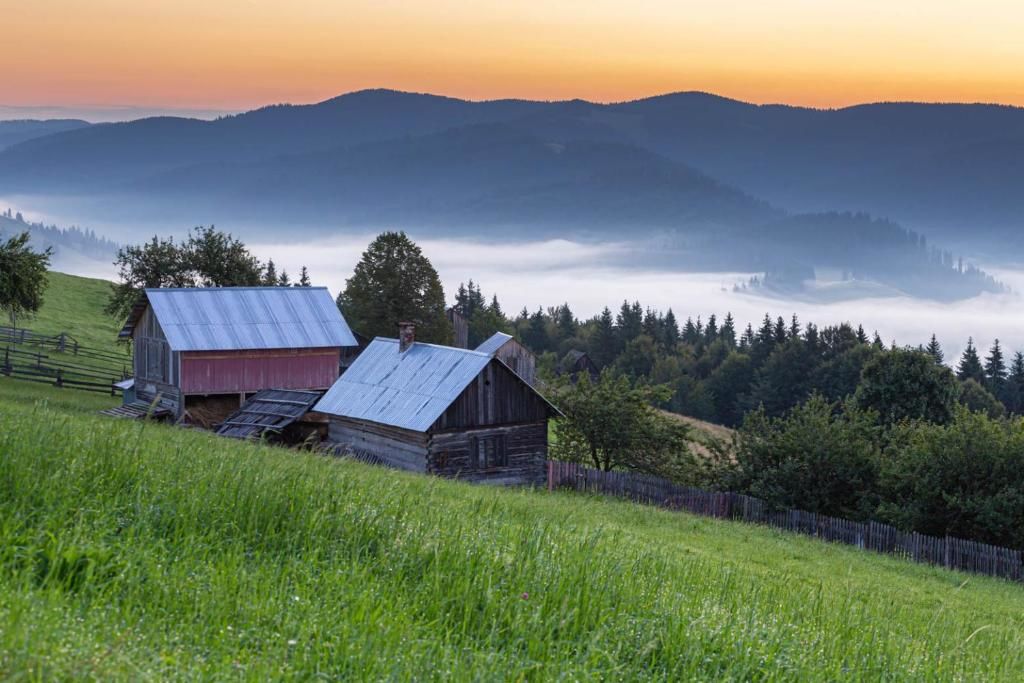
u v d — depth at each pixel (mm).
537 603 9539
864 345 143625
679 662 9102
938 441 39594
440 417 44094
